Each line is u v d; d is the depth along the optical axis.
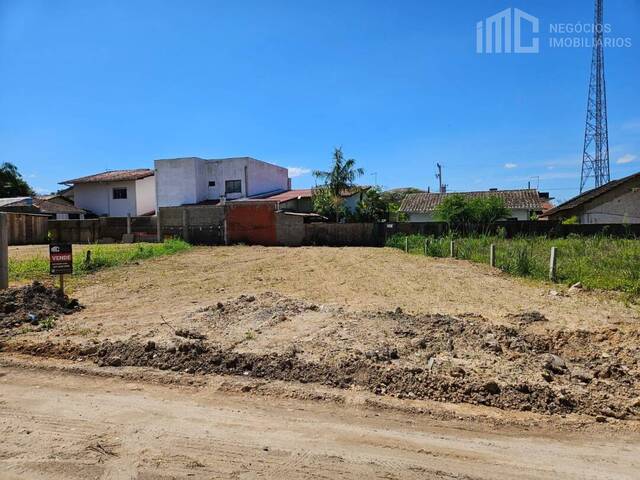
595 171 37.25
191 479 3.18
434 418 4.26
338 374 5.12
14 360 5.80
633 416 4.31
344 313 8.05
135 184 40.72
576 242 20.36
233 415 4.28
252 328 7.07
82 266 14.62
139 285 12.08
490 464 3.45
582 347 6.32
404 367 5.22
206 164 39.28
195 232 30.30
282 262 18.61
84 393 4.81
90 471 3.27
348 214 35.31
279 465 3.38
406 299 10.25
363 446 3.71
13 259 17.31
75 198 42.19
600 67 36.25
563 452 3.67
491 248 16.38
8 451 3.57
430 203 42.50
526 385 4.77
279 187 45.41
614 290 10.77
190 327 7.19
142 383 5.09
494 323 7.71
